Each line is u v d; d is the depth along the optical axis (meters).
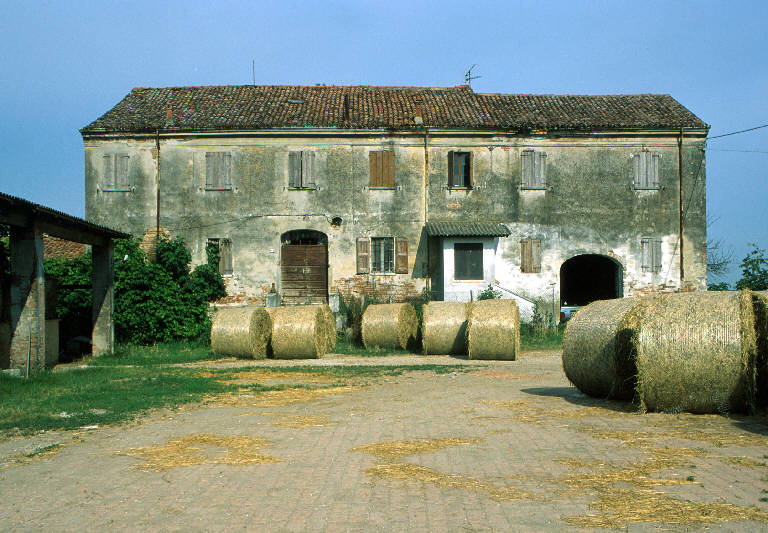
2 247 16.44
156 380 13.53
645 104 28.80
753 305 8.98
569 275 31.70
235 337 18.77
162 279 23.00
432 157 27.02
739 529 4.53
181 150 26.69
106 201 26.67
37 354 14.97
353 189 26.92
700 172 27.30
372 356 19.73
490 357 18.09
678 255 27.33
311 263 27.23
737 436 7.49
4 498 5.65
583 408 9.66
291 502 5.40
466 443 7.38
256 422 8.99
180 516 5.12
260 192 26.78
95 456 7.10
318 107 28.09
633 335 9.55
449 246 26.11
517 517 4.90
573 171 27.22
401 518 4.96
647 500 5.20
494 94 29.59
